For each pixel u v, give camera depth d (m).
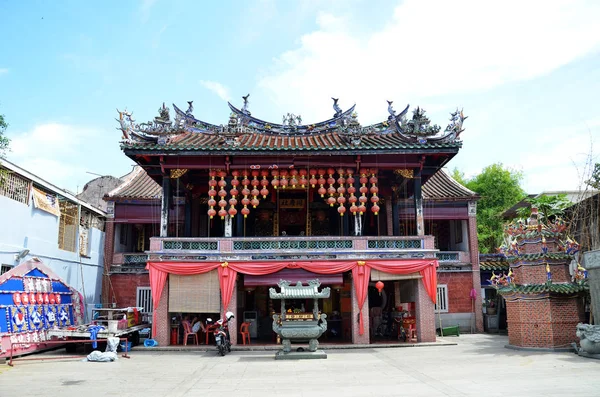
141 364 16.44
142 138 22.69
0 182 18.81
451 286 28.77
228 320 19.98
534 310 17.84
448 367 14.63
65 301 21.64
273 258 21.73
